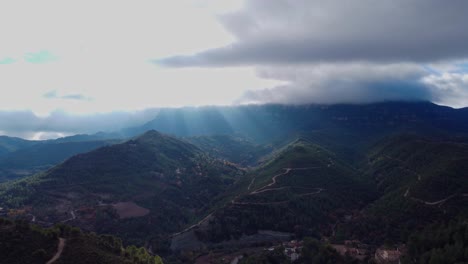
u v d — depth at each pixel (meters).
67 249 153.50
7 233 152.50
